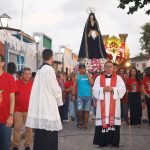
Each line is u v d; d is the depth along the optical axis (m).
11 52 21.50
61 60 33.41
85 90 14.99
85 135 13.45
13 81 7.68
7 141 7.63
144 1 17.45
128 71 17.12
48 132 8.55
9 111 7.63
